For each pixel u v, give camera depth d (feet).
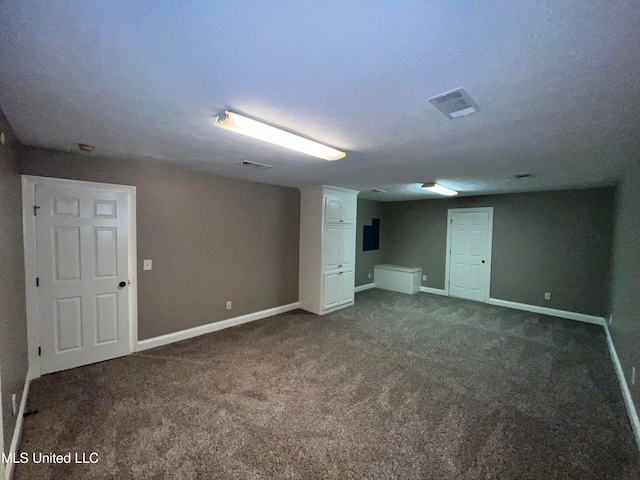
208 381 8.96
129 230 10.58
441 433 6.86
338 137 7.08
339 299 17.04
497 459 6.11
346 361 10.48
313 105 5.36
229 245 13.61
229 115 5.60
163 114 5.89
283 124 6.29
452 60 3.90
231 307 13.84
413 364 10.33
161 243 11.41
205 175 12.59
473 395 8.45
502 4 2.93
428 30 3.32
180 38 3.51
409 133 6.81
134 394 8.19
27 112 5.87
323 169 11.21
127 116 6.03
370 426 7.06
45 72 4.31
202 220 12.59
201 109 5.63
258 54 3.83
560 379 9.39
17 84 4.67
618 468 5.91
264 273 15.16
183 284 12.10
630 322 8.89
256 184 14.58
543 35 3.35
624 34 3.27
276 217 15.60
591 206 15.26
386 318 15.48
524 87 4.60
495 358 10.87
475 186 15.15
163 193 11.35
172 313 11.82
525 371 9.90
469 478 5.65
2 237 5.84
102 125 6.58
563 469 5.88
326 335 12.95
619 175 11.58
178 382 8.86
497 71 4.15
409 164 10.09
